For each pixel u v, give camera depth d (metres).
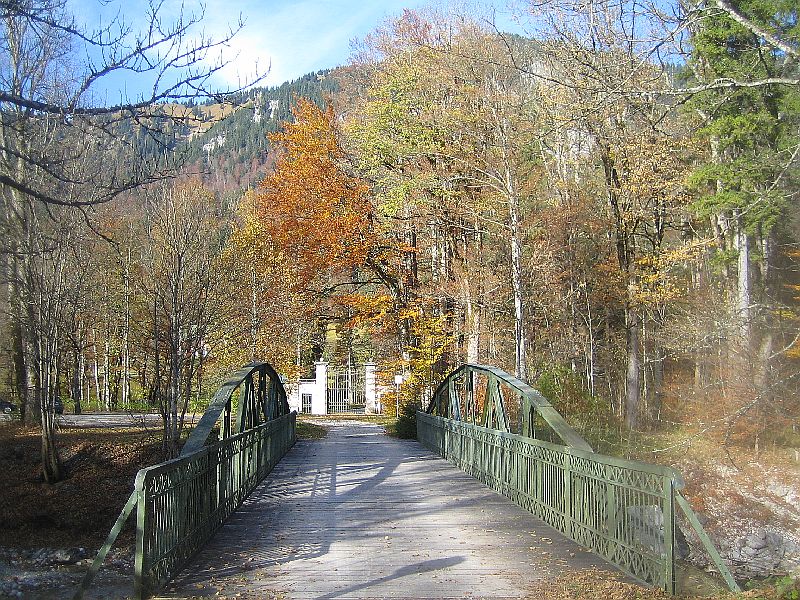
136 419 18.30
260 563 6.50
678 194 19.81
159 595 5.47
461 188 22.36
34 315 13.98
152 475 5.44
